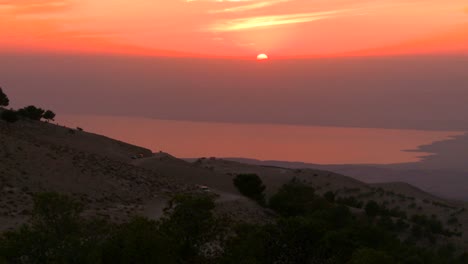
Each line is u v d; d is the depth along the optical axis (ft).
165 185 205.26
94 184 176.86
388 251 131.95
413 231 198.18
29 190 154.71
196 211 96.43
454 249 187.32
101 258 77.00
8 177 157.89
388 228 198.08
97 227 81.56
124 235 79.51
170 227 94.73
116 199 170.91
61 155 194.80
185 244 94.79
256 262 89.61
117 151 320.70
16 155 176.96
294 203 212.43
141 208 166.81
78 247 77.41
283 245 97.19
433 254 159.74
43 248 77.77
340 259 96.58
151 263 77.71
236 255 93.20
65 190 164.35
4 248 76.48
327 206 209.77
